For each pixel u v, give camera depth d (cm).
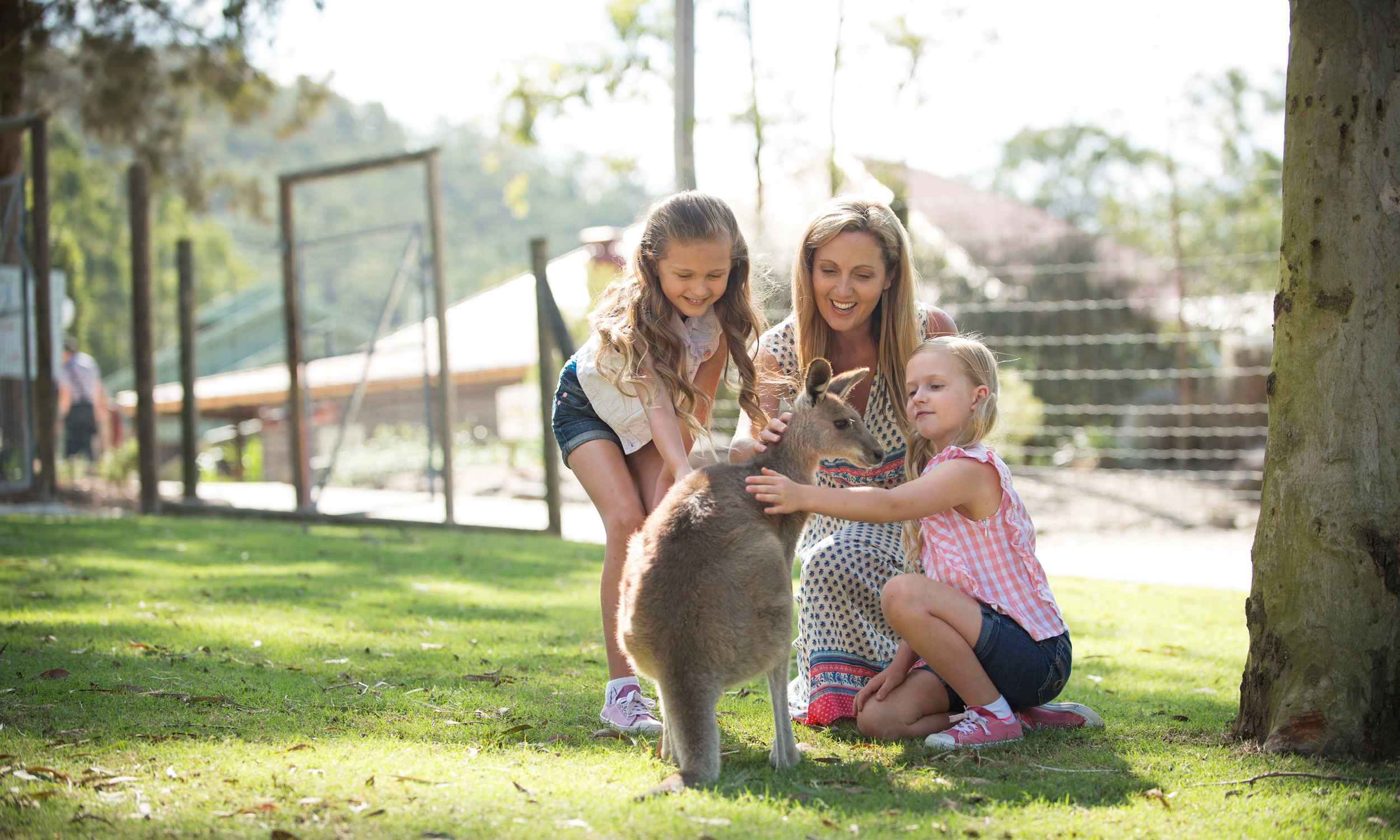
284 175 1067
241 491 1543
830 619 417
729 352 452
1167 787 323
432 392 1916
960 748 362
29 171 1263
